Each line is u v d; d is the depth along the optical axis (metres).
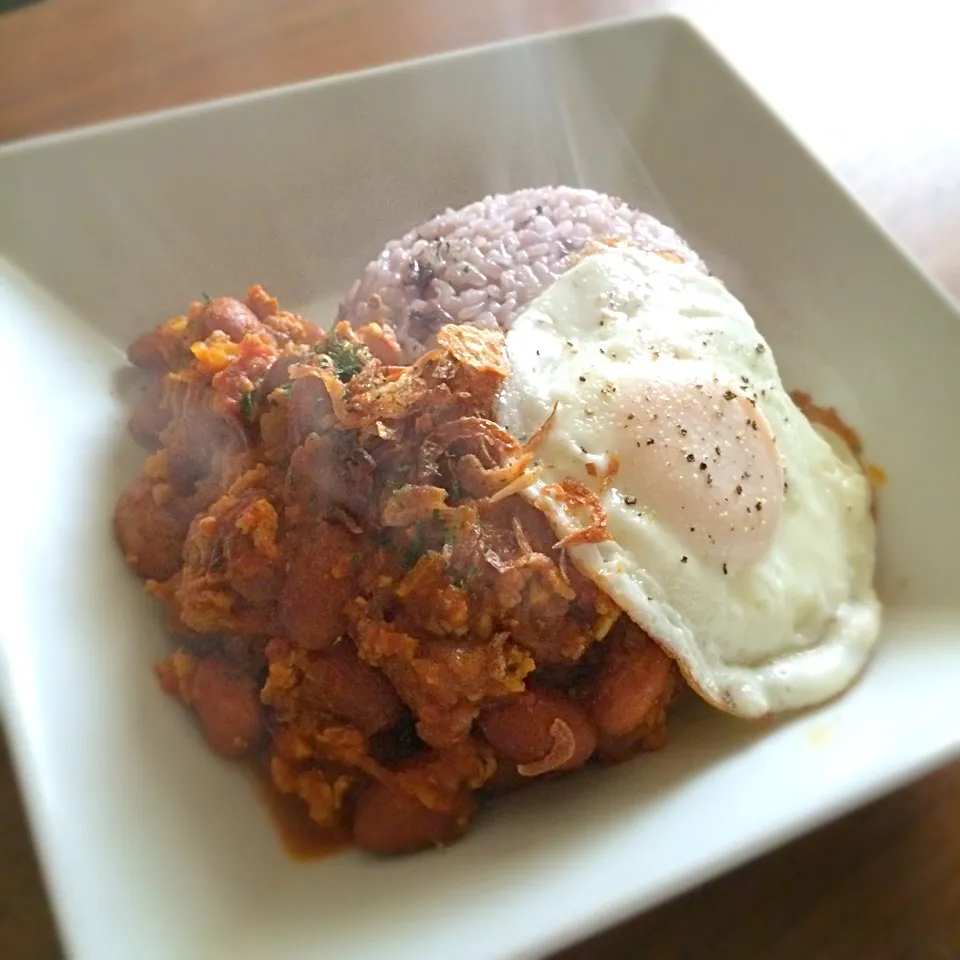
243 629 0.20
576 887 0.16
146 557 0.21
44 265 0.25
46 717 0.17
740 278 0.28
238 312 0.24
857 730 0.19
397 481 0.19
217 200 0.27
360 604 0.19
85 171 0.25
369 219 0.29
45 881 0.15
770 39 0.34
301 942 0.16
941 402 0.24
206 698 0.19
